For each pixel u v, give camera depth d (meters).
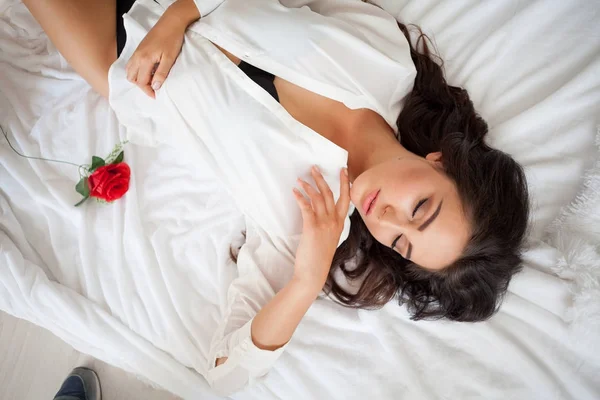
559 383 1.04
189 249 1.23
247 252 1.12
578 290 1.01
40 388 1.45
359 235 1.11
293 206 1.04
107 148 1.31
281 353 1.07
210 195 1.27
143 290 1.19
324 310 1.16
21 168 1.28
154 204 1.27
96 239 1.25
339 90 0.99
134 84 1.10
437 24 1.22
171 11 1.04
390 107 1.08
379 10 1.14
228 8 1.03
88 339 1.21
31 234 1.26
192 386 1.16
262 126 0.98
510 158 0.99
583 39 1.13
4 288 1.20
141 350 1.17
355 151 1.04
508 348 1.06
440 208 0.90
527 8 1.15
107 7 1.15
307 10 1.07
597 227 1.05
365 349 1.13
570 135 1.10
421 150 1.07
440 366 1.10
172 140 1.19
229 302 1.09
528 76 1.16
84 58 1.14
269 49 1.00
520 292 1.07
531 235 1.10
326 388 1.12
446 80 1.20
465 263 0.95
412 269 1.07
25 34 1.36
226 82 1.00
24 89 1.37
